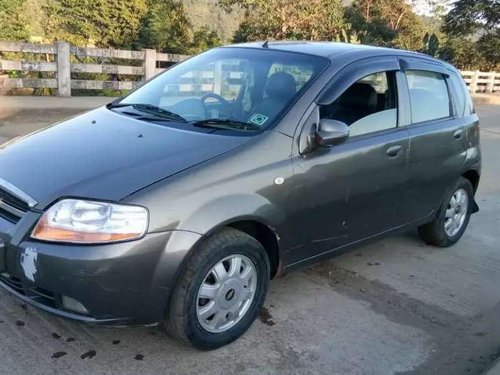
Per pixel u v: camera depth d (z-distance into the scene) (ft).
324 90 11.84
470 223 19.65
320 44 14.01
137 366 9.83
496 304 13.44
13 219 9.52
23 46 40.16
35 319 10.97
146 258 9.04
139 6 75.72
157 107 12.89
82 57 46.32
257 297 10.91
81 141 11.03
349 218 12.50
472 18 123.95
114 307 9.05
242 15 86.63
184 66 14.42
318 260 12.23
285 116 11.24
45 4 73.61
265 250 11.25
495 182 26.22
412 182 14.14
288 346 10.84
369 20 106.11
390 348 11.10
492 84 96.84
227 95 12.58
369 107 12.89
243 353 10.48
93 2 73.20
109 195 9.07
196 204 9.48
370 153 12.57
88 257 8.73
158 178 9.46
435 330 11.98
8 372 9.37
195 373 9.77
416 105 14.42
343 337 11.34
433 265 15.52
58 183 9.48
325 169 11.53
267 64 12.91
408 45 101.45
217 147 10.46
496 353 11.24
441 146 14.94
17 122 32.53
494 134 43.75
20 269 9.16
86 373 9.53
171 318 9.76
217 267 10.05
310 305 12.54
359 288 13.65
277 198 10.67
